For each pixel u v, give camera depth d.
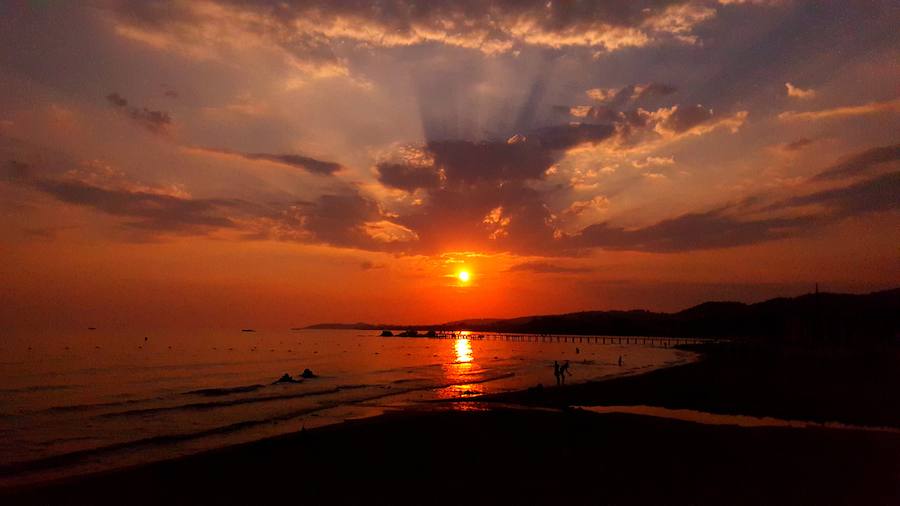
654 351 94.94
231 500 12.48
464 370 54.69
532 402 28.72
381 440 18.12
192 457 16.38
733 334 155.75
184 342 127.94
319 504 12.00
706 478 13.23
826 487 12.41
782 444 16.83
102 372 52.69
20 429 23.36
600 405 26.97
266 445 17.75
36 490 13.53
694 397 29.02
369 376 48.09
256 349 103.56
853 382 35.94
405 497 12.24
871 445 16.75
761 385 34.53
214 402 31.33
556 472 13.95
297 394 34.78
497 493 12.34
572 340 167.50
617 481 13.08
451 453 16.22
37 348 93.56
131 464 17.17
